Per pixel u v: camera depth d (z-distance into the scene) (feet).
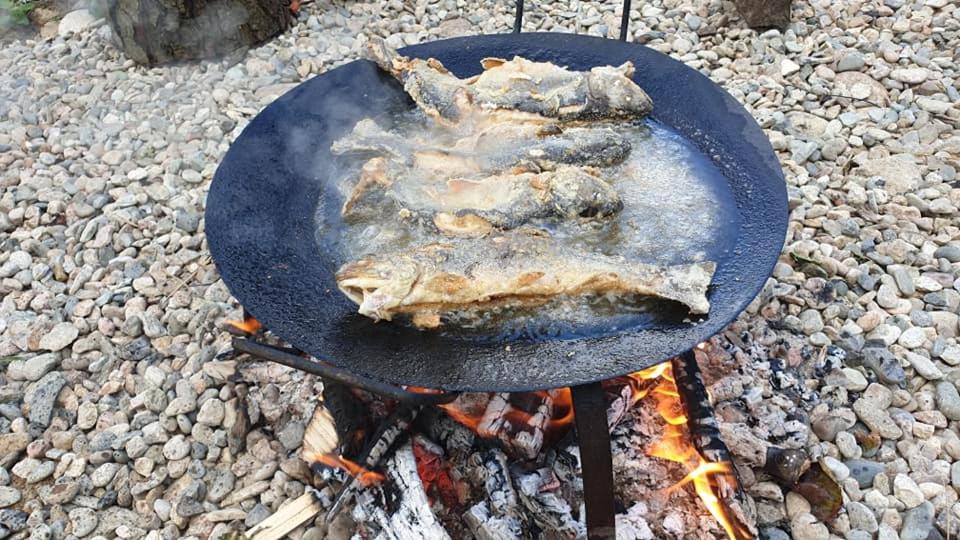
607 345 1.41
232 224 1.71
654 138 2.02
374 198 1.86
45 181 3.02
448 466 1.87
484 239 1.65
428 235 1.75
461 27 3.83
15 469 2.02
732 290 1.50
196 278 2.57
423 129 2.16
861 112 3.04
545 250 1.59
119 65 3.73
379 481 1.80
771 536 1.76
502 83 2.15
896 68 3.26
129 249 2.68
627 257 1.65
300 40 3.78
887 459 1.92
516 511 1.74
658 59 2.21
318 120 2.07
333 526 1.83
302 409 2.03
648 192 1.84
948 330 2.23
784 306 2.30
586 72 2.16
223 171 1.80
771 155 1.82
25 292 2.55
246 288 1.57
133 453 2.03
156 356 2.30
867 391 2.05
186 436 2.08
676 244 1.67
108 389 2.20
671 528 1.71
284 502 1.92
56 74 3.68
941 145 2.86
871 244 2.50
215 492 1.94
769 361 2.08
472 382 1.35
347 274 1.55
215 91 3.44
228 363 2.17
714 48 3.50
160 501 1.92
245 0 3.62
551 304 1.55
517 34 2.40
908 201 2.65
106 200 2.90
